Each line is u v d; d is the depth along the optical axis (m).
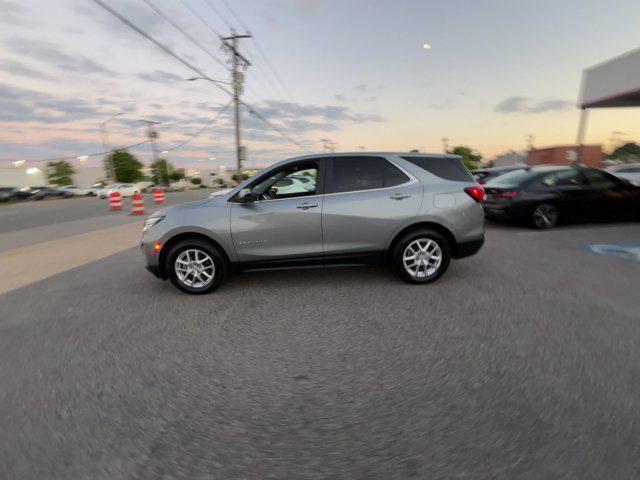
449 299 4.16
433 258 4.70
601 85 16.48
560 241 7.13
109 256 7.41
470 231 4.71
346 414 2.27
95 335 3.55
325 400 2.42
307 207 4.51
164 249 4.62
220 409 2.36
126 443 2.07
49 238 10.30
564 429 2.05
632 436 1.98
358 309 3.97
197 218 4.51
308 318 3.79
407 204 4.58
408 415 2.23
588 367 2.67
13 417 2.32
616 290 4.29
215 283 4.63
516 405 2.28
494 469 1.80
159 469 1.88
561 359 2.80
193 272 4.64
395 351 3.03
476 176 13.49
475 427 2.09
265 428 2.17
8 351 3.27
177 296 4.65
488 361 2.81
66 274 6.04
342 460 1.90
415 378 2.63
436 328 3.43
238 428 2.17
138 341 3.38
